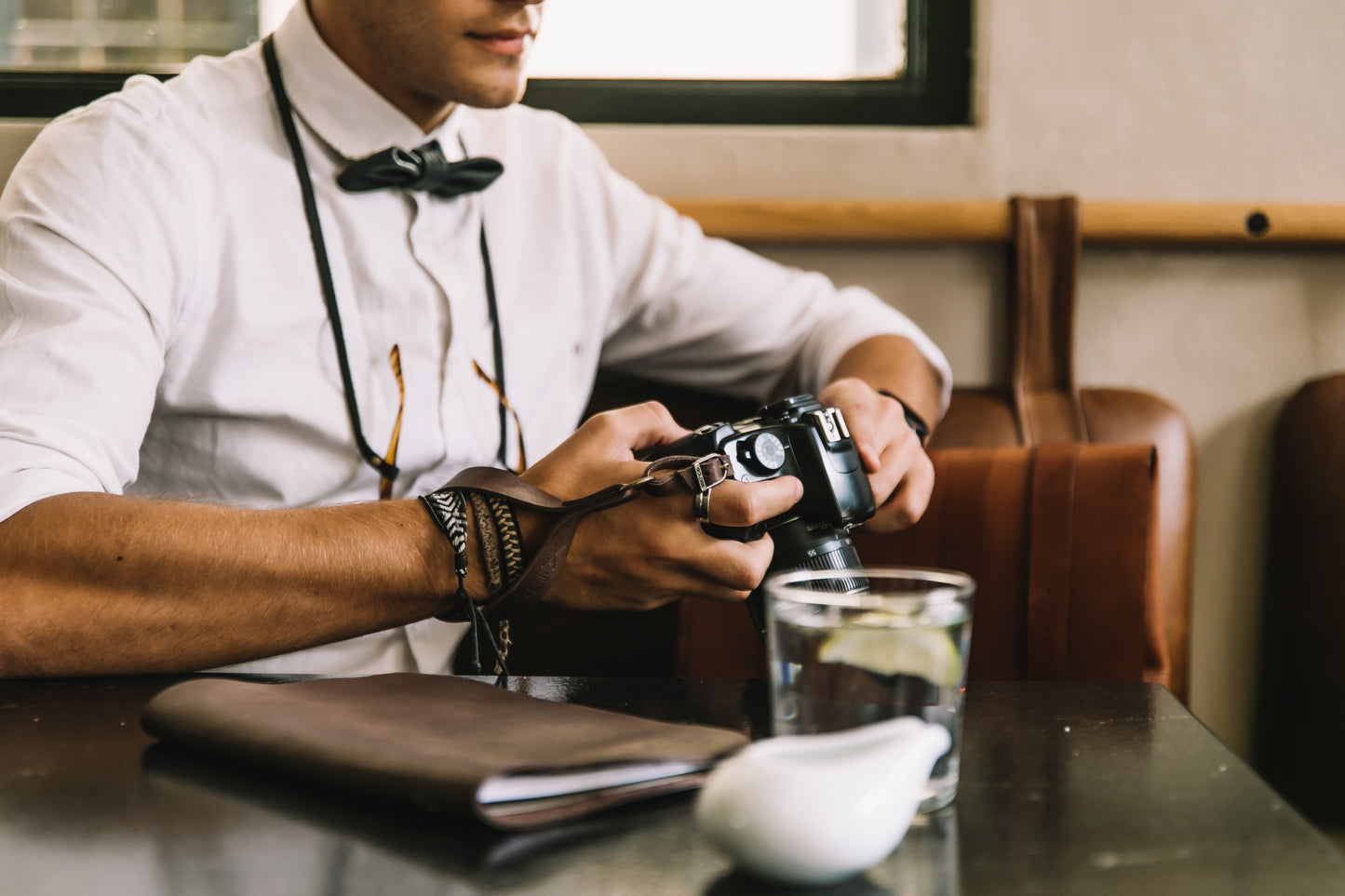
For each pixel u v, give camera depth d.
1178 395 1.47
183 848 0.41
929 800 0.44
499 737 0.47
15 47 1.45
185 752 0.53
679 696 0.63
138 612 0.68
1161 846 0.41
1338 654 1.36
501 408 1.10
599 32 1.49
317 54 1.02
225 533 0.70
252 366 1.00
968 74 1.48
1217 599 1.48
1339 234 1.41
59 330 0.82
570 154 1.24
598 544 0.73
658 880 0.38
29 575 0.67
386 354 1.04
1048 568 1.06
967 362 1.47
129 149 0.95
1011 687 0.66
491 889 0.38
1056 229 1.41
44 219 0.89
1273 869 0.39
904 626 0.43
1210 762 0.51
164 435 1.01
